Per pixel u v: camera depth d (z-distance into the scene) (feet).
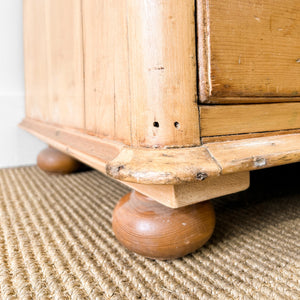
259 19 1.20
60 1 2.06
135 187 1.40
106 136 1.44
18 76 3.58
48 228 1.80
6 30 3.49
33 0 2.88
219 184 1.25
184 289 1.20
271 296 1.14
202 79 1.10
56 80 2.27
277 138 1.30
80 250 1.52
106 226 1.83
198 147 1.11
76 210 2.12
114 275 1.30
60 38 2.11
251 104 1.24
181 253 1.35
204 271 1.32
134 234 1.35
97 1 1.44
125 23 1.16
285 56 1.29
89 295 1.16
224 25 1.11
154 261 1.41
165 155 1.06
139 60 1.09
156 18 1.05
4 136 3.51
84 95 1.71
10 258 1.44
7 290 1.18
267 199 2.28
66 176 3.10
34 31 2.91
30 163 3.66
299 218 1.89
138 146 1.14
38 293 1.17
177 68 1.07
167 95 1.07
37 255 1.47
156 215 1.36
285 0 1.26
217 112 1.16
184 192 1.14
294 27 1.30
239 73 1.16
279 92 1.28
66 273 1.31
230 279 1.26
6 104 3.50
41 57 2.70
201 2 1.07
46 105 2.63
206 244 1.56
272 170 3.10
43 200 2.34
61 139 2.04
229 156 1.11
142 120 1.11
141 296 1.16
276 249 1.50
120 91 1.25
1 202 2.29
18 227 1.82
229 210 2.06
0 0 3.43
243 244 1.56
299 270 1.31
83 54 1.68
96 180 2.95
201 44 1.09
